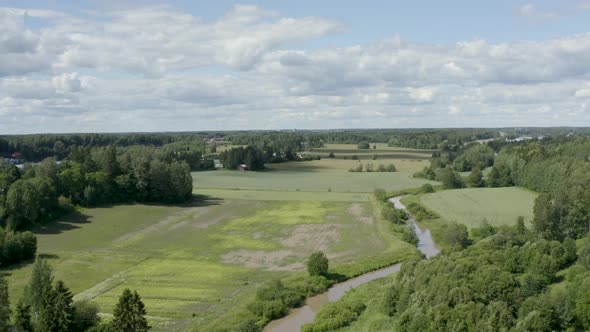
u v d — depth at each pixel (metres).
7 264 84.88
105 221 120.31
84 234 107.62
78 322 54.97
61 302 52.91
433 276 59.00
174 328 59.72
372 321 58.97
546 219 87.75
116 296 70.75
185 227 117.75
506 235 81.25
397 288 62.09
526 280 55.78
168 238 106.88
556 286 60.00
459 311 49.97
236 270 84.19
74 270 83.12
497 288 53.84
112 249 97.00
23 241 87.62
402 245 96.62
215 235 110.12
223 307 66.62
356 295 69.38
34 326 54.03
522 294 54.81
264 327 61.59
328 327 58.78
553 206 88.69
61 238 103.69
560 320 50.06
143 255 93.06
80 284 76.31
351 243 102.31
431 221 121.19
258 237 108.44
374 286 72.44
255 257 92.62
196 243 103.00
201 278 79.62
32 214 108.44
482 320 48.25
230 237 108.25
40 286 59.09
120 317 50.69
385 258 88.50
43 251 93.94
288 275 81.12
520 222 91.06
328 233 111.44
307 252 96.00
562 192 102.00
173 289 74.12
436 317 50.66
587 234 81.81
